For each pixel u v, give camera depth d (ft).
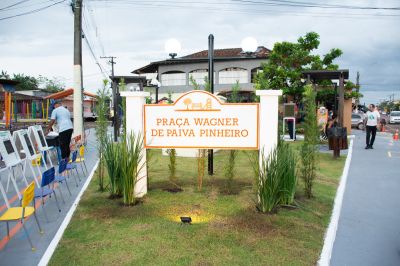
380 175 32.48
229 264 14.07
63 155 36.94
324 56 78.23
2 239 17.13
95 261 14.30
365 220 20.25
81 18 51.52
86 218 19.52
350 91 77.71
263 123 21.15
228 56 125.59
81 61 51.78
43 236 17.46
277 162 20.24
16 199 24.36
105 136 26.00
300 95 77.05
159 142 23.07
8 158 22.41
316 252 15.35
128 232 17.33
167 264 14.02
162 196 23.76
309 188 23.63
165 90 130.52
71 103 144.66
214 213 20.22
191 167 34.58
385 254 15.88
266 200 20.04
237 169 33.12
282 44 77.25
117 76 58.13
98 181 28.78
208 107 22.31
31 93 152.76
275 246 15.79
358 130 99.04
